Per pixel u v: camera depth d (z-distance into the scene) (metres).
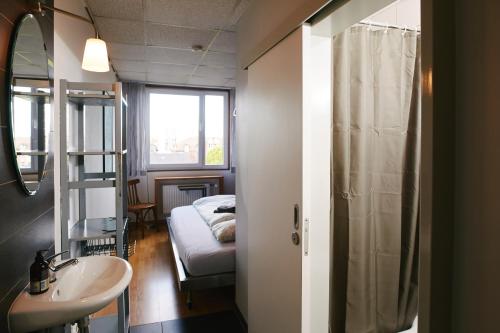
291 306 1.51
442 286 0.77
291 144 1.50
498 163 0.67
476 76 0.72
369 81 1.87
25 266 1.27
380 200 1.95
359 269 1.87
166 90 5.55
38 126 1.43
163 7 2.35
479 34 0.71
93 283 1.49
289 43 1.51
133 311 2.68
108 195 3.68
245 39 2.28
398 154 1.94
